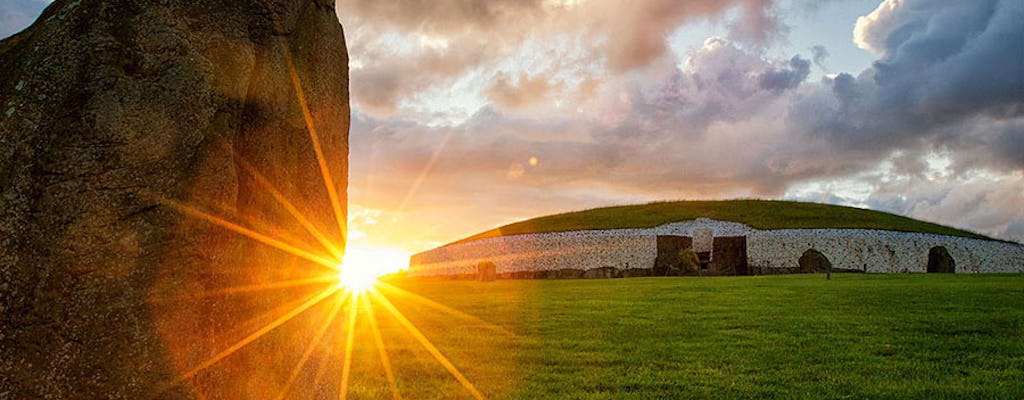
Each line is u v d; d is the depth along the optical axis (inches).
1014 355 539.5
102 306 151.1
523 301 1063.6
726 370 500.7
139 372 153.0
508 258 2450.8
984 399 413.1
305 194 213.9
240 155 184.9
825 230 2343.8
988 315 742.5
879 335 635.5
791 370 494.9
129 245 154.6
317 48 219.6
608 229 2495.1
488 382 474.3
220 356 173.0
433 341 661.3
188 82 165.9
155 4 166.1
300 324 212.1
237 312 179.8
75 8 161.2
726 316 789.9
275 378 197.6
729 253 2304.4
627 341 631.2
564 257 2364.7
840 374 480.7
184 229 161.9
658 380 470.3
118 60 159.2
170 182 161.2
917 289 1040.8
